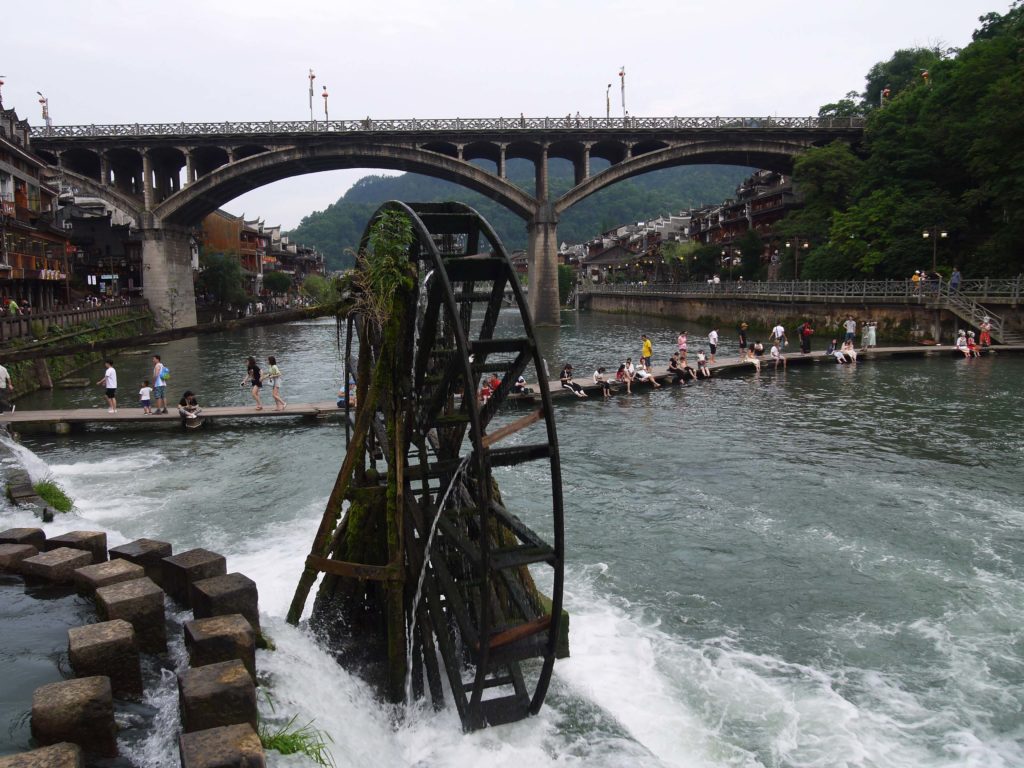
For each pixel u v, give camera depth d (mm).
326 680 7902
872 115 74250
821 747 7633
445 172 80062
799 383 31969
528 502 15703
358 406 10031
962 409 24859
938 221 53312
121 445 21109
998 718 8086
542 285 82625
